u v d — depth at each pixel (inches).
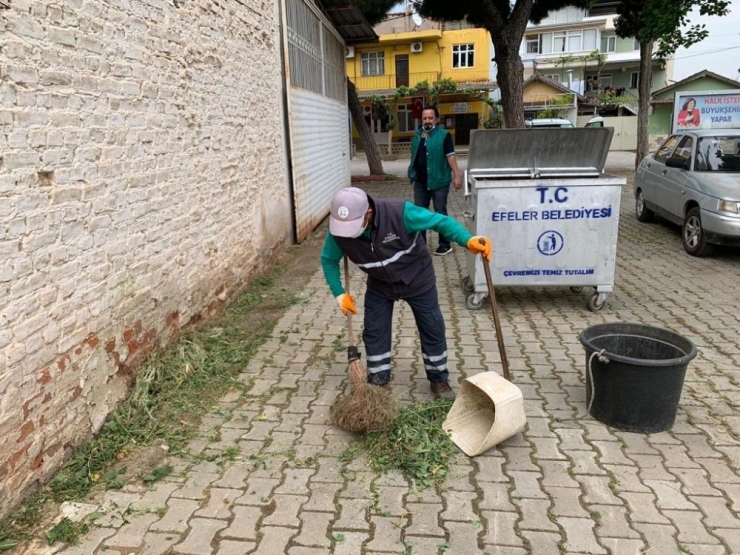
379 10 641.0
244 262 254.7
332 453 132.6
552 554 101.4
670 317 220.4
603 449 133.2
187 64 192.4
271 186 298.5
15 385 108.3
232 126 238.1
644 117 681.6
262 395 160.9
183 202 188.5
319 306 238.2
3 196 105.3
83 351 131.1
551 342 197.3
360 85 1608.0
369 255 138.7
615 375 138.0
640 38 466.3
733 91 603.5
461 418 142.3
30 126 113.0
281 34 316.2
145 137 162.1
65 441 124.8
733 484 120.0
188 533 107.1
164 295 174.7
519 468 126.3
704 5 414.6
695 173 325.4
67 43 125.5
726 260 307.7
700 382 166.1
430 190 303.6
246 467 127.5
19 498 110.7
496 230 216.4
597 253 217.3
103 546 103.7
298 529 108.2
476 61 1555.1
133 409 147.6
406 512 112.7
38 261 115.1
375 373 157.1
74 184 127.6
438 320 150.9
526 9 511.8
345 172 565.9
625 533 106.1
